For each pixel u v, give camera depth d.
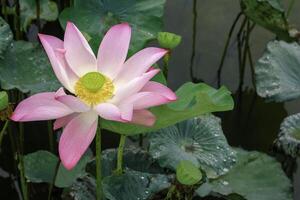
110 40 1.04
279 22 1.56
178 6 1.72
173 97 1.02
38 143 1.46
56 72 1.00
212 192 1.33
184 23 1.69
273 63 1.46
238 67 1.64
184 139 1.27
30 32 1.65
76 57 1.04
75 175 1.29
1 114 1.15
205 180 1.23
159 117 1.05
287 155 1.39
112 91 1.03
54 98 0.99
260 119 1.55
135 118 1.01
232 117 1.56
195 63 1.63
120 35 1.04
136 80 0.99
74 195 1.19
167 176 1.23
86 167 1.25
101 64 1.05
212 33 1.68
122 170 1.22
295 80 1.44
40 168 1.31
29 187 1.38
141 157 1.26
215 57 1.65
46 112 0.99
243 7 1.59
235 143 1.50
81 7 1.41
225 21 1.70
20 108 1.01
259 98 1.59
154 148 1.24
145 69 1.03
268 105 1.58
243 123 1.55
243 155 1.35
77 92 1.03
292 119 1.39
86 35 1.21
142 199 1.18
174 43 1.20
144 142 1.44
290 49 1.49
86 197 1.19
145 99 0.98
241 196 1.28
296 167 1.45
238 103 1.58
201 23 1.69
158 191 1.20
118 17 1.42
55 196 1.36
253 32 1.70
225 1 1.74
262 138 1.52
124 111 0.98
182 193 1.20
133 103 0.99
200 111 1.05
